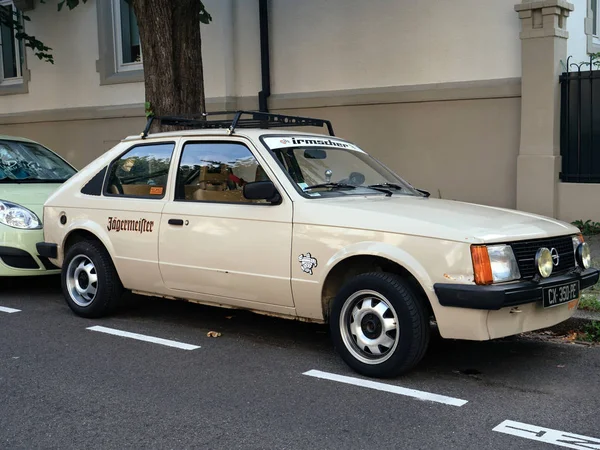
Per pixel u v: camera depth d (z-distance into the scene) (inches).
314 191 215.9
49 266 301.7
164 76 354.6
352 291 195.5
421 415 168.4
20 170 338.0
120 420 166.2
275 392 184.7
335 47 458.0
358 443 152.4
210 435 157.1
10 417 168.6
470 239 178.7
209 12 495.8
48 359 214.1
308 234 202.8
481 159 412.2
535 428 160.6
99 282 258.1
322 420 165.3
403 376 197.8
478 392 184.9
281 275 208.4
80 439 155.6
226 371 202.5
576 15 424.8
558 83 386.3
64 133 597.6
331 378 195.8
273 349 225.3
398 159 440.5
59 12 586.9
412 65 430.6
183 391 185.8
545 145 385.7
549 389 187.6
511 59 398.3
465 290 176.6
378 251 189.6
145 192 247.9
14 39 642.8
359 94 446.9
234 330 249.0
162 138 247.9
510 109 399.5
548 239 194.9
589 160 385.4
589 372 202.5
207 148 234.8
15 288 322.7
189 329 250.4
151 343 232.1
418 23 425.1
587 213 382.0
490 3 400.8
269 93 486.0
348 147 251.1
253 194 207.9
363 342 195.6
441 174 426.9
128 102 560.4
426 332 188.2
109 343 231.9
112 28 569.6
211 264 224.4
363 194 224.5
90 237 267.9
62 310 279.1
